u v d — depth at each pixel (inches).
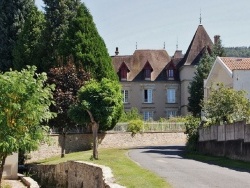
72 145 1774.1
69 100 1674.5
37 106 856.3
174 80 2925.7
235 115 1259.8
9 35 2246.6
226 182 692.1
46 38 2064.5
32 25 2086.6
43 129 896.3
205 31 2910.9
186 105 2805.1
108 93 1214.9
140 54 3024.1
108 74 1969.7
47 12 2112.5
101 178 780.6
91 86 1220.5
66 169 1089.4
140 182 681.0
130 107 2906.0
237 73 1499.8
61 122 1683.1
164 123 2102.6
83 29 1962.4
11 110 834.2
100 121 1212.5
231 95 1277.1
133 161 1050.7
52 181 1190.9
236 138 1094.4
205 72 2468.0
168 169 872.3
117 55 3061.0
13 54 2098.9
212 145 1263.5
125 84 2910.9
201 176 762.2
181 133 2116.1
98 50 1961.1
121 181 691.4
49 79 1727.4
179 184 671.8
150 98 2925.7
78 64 1911.9
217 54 2632.9
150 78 2925.7
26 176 1259.8
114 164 936.9
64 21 2100.1
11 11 2258.9
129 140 1975.9
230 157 1128.8
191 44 2896.2
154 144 2033.7
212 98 1302.9
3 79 834.8
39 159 1644.9
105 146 1902.1
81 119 1238.9
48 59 2007.9
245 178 737.0
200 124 1390.3
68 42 1947.6
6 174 1251.2
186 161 1059.3
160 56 3038.9
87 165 917.8
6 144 822.5
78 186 982.4
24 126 849.5
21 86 836.0
